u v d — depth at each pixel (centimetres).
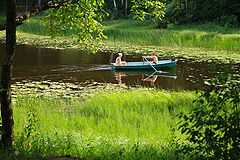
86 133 706
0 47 2381
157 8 770
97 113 959
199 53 2367
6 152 472
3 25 498
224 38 2750
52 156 484
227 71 452
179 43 2809
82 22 749
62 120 834
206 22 3497
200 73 1678
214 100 442
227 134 410
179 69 1786
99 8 775
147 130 781
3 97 508
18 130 679
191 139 433
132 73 1681
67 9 708
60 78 1475
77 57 2073
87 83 1398
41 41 2873
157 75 1642
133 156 509
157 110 989
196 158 444
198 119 438
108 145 558
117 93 1207
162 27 3622
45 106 1012
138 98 1077
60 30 763
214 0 3553
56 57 2044
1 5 4978
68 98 1136
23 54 2112
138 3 764
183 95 1093
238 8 3322
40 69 1653
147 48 2606
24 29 3516
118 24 4038
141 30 3309
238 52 2450
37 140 545
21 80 1404
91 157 500
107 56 2169
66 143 554
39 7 551
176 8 3631
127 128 795
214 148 417
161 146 569
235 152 402
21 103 1030
